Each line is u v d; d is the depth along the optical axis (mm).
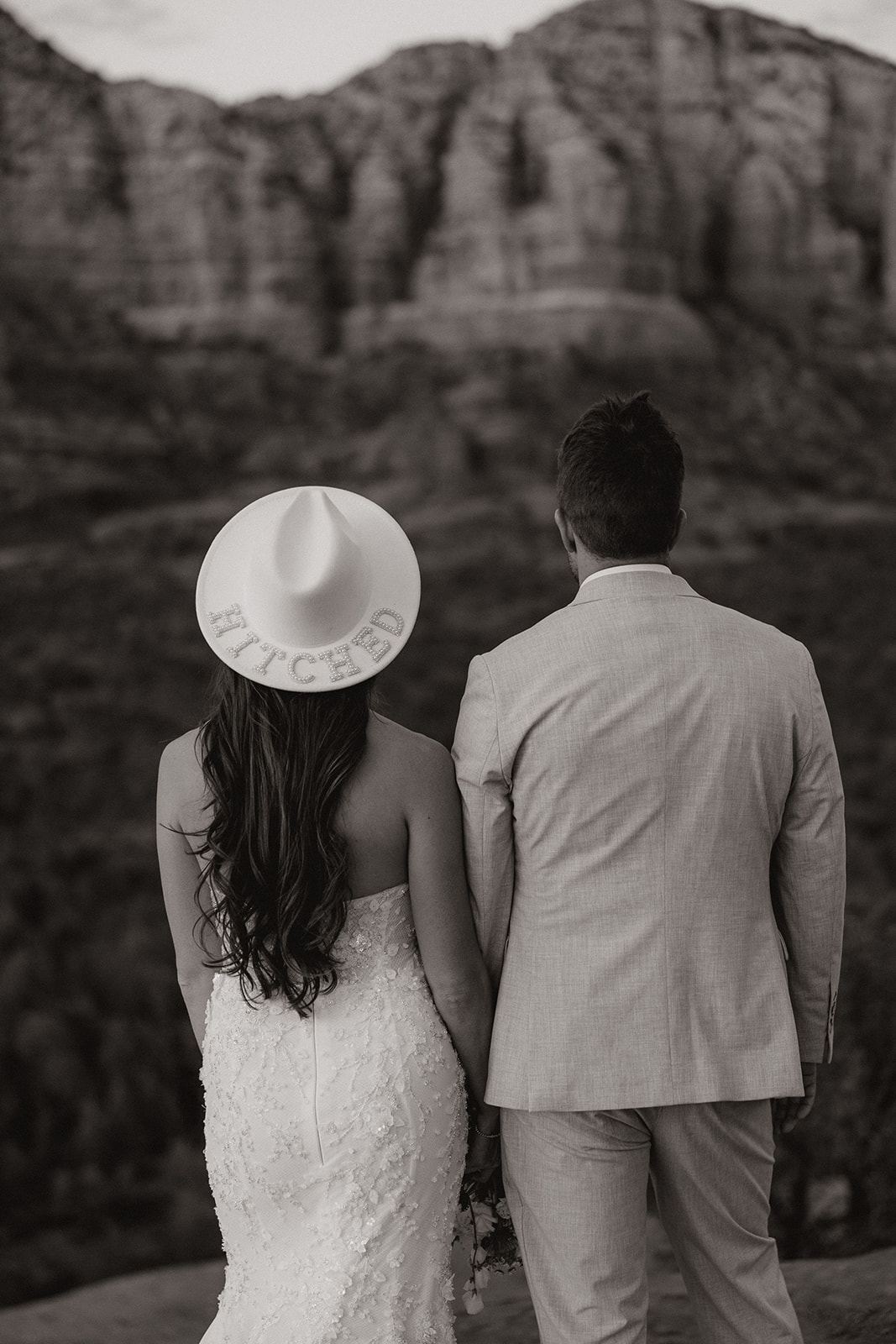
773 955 1658
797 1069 1625
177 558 61375
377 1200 1729
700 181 91625
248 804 1684
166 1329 3201
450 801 1741
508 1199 1771
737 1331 1712
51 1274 6492
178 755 1788
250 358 84375
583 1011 1619
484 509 66875
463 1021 1792
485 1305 2791
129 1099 8344
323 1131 1719
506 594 50250
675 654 1642
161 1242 6867
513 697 1663
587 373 81125
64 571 56250
